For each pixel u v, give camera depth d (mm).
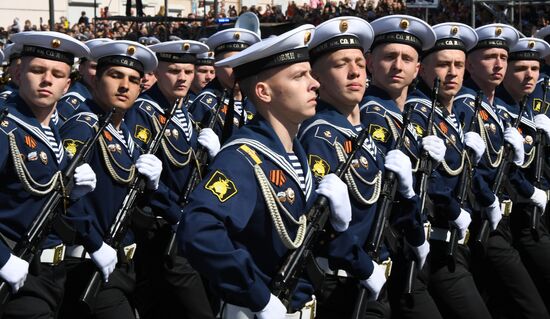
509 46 7551
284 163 4340
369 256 5102
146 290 6816
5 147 5312
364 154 5250
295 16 20641
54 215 5480
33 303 5383
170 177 7309
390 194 5312
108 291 6086
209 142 7508
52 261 5531
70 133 6059
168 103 7727
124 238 6391
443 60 6605
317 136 5152
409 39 5992
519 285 7004
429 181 6363
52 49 5629
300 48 4387
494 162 7242
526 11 15617
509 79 7914
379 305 5355
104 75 6410
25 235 5328
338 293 5062
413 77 6102
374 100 5984
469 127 7031
